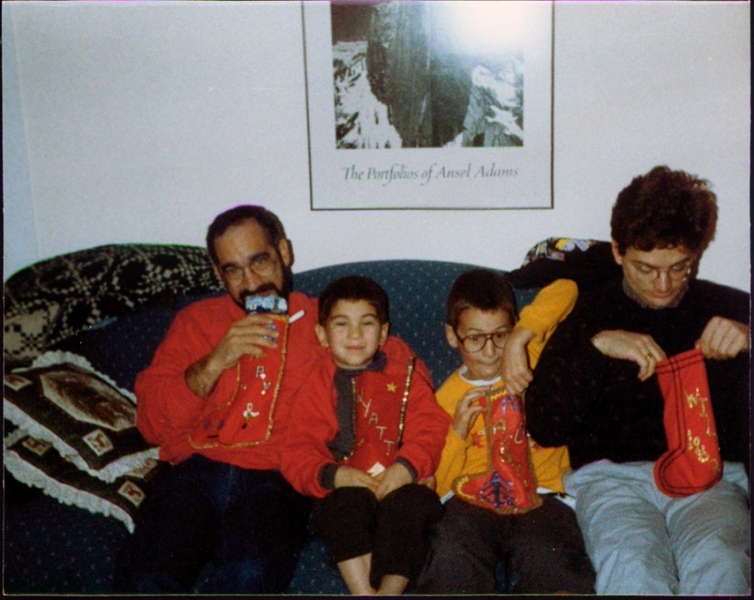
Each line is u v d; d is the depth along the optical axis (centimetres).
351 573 108
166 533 111
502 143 136
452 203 138
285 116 138
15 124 140
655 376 126
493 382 127
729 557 104
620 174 136
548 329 125
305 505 123
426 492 114
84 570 110
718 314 129
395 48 133
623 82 133
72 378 122
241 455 125
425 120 135
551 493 123
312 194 139
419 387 127
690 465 121
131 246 138
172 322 134
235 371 130
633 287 129
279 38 136
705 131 134
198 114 139
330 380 126
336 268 139
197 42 137
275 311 132
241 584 112
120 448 118
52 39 138
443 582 109
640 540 108
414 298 135
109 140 141
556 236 138
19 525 113
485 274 129
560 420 122
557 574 109
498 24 131
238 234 134
